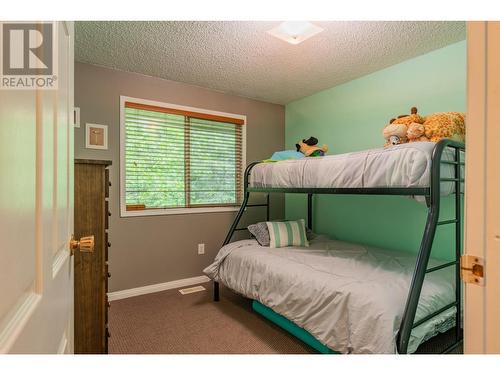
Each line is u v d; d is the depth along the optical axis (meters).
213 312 2.61
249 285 2.40
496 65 0.56
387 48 2.45
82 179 1.36
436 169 1.56
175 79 3.15
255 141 3.87
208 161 3.51
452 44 2.39
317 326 1.78
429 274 1.97
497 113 0.55
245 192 3.20
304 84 3.31
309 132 3.75
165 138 3.20
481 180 0.58
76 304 1.35
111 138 2.87
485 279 0.57
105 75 2.83
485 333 0.57
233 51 2.49
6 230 0.40
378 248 2.79
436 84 2.49
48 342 0.63
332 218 3.47
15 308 0.44
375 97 2.98
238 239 3.70
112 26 2.08
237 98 3.71
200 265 3.42
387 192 1.81
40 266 0.57
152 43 2.35
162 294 3.03
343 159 2.16
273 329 2.31
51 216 0.66
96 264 1.40
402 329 1.40
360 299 1.59
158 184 3.16
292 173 2.60
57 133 0.72
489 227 0.56
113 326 2.34
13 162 0.43
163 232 3.17
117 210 2.90
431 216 1.56
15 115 0.44
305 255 2.47
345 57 2.62
